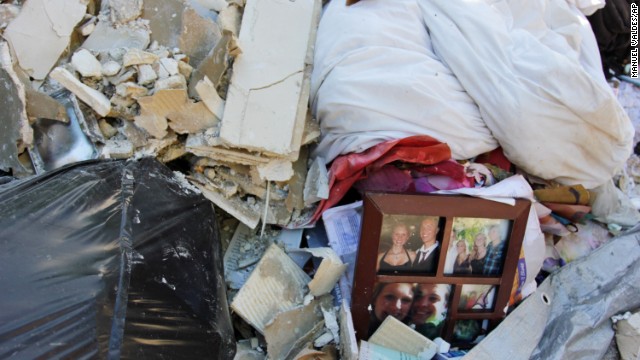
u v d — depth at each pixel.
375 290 1.57
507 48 1.76
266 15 1.80
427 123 1.67
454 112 1.68
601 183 1.88
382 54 1.74
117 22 1.70
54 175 1.33
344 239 1.72
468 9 1.80
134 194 1.36
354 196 1.86
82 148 1.57
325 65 1.77
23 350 0.97
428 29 1.85
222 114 1.62
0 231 1.11
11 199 1.21
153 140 1.61
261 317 1.58
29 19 1.64
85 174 1.35
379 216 1.49
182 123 1.60
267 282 1.63
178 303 1.26
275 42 1.77
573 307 1.74
